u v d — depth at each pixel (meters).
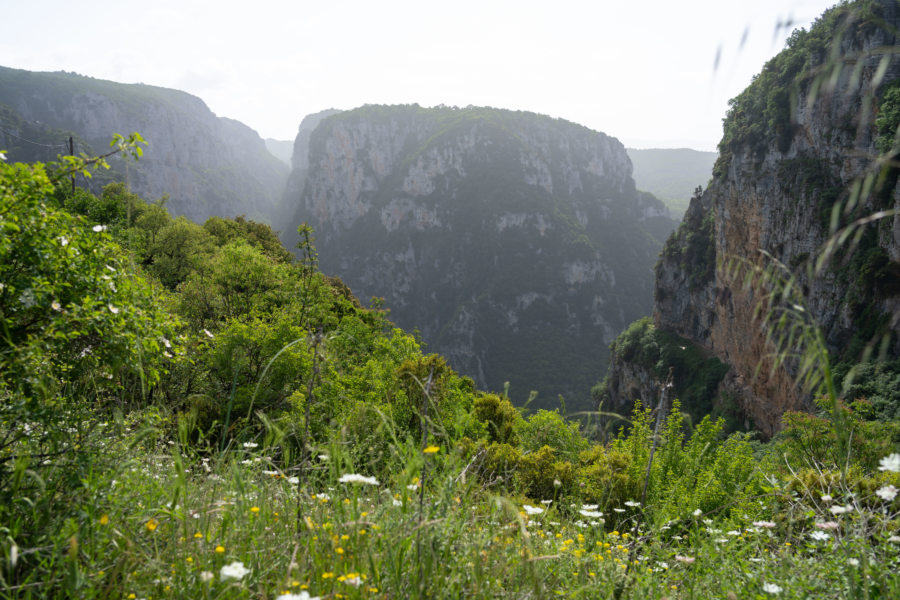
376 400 9.37
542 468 5.73
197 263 25.55
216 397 6.93
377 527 2.01
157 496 2.36
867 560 2.17
